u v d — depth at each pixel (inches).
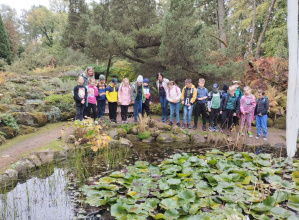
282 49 411.8
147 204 110.1
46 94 336.8
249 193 121.0
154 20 370.9
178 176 143.6
